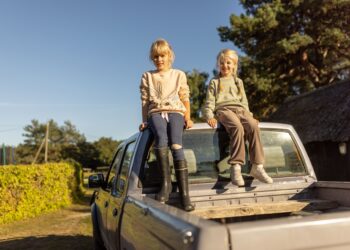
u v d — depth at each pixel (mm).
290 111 27406
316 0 27328
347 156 19094
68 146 82188
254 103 31219
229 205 3721
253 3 32781
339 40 28797
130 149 4320
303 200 3846
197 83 39812
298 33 28922
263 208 3514
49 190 17000
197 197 3746
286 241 1949
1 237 11180
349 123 18891
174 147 3672
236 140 3830
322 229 2002
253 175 3938
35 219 14570
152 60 4117
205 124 4086
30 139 101812
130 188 3705
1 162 23938
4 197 13648
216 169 4004
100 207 5766
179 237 2037
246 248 1897
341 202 3715
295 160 4207
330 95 23828
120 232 3773
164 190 3602
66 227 12625
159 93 3973
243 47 30562
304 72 33562
